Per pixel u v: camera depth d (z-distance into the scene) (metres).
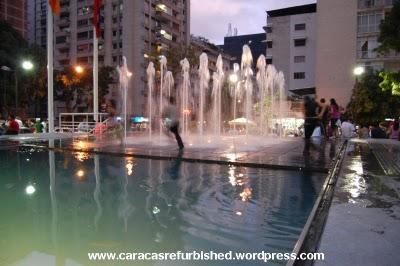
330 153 9.55
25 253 3.30
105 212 4.65
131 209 4.79
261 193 5.53
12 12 80.75
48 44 18.59
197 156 9.02
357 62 46.12
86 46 74.31
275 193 5.52
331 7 47.31
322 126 16.41
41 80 51.47
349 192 4.37
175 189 5.92
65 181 6.66
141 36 69.12
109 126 18.09
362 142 12.97
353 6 46.19
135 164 8.50
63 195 5.59
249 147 11.62
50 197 5.47
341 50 46.81
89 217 4.43
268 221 4.20
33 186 6.23
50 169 7.94
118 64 70.69
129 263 3.09
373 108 39.62
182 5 81.62
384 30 21.42
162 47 71.56
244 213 4.54
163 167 8.03
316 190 5.66
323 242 2.65
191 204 5.00
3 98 47.91
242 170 7.48
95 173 7.41
